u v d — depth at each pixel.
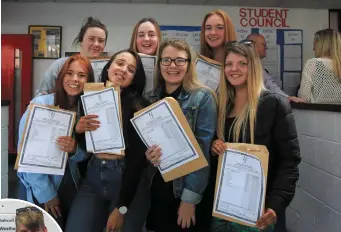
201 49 1.97
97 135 1.45
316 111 2.04
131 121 1.41
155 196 1.51
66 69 1.50
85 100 1.46
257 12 4.74
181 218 1.42
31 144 1.45
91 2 4.61
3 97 4.62
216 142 1.41
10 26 4.63
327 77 2.13
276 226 1.59
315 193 2.05
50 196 1.53
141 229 1.53
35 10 4.61
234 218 1.33
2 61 4.61
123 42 4.67
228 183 1.34
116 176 1.51
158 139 1.39
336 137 1.81
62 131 1.47
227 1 4.52
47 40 4.64
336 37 2.17
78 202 1.54
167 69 1.43
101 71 1.68
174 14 4.68
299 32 4.77
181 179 1.45
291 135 1.35
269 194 1.38
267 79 2.08
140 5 4.66
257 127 1.36
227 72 1.42
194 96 1.45
